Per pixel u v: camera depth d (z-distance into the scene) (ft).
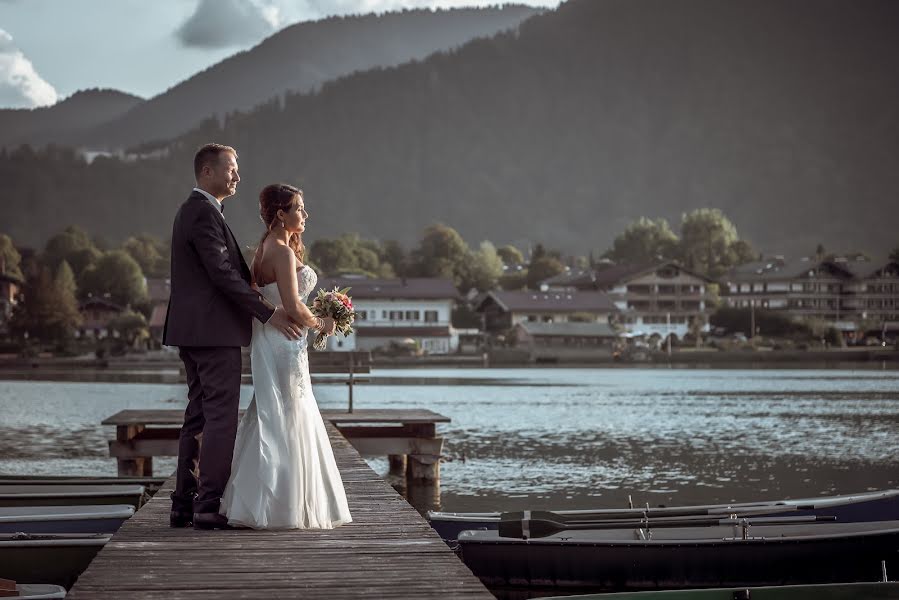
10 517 29.27
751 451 81.51
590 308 448.65
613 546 31.27
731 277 557.74
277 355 22.36
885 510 35.37
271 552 19.99
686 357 379.35
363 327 419.95
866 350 416.05
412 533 22.03
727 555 31.30
